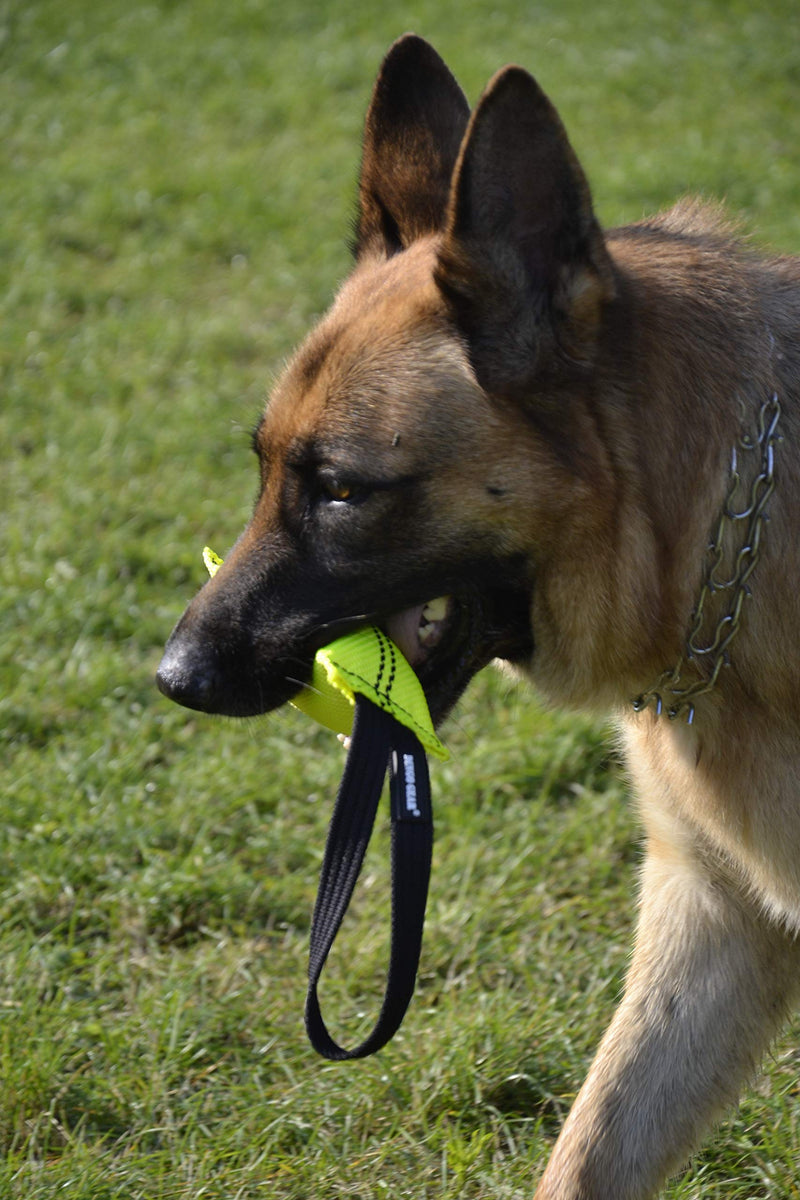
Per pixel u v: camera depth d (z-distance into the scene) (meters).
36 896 5.34
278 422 3.77
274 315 10.66
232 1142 4.23
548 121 3.42
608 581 3.71
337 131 14.06
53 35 16.66
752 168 12.20
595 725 6.20
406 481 3.61
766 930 3.93
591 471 3.63
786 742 3.67
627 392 3.65
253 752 6.23
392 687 3.67
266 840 5.69
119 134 14.22
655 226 4.16
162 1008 4.69
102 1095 4.37
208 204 12.45
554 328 3.59
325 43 16.20
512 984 5.01
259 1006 4.83
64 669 6.80
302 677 3.80
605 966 5.00
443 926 5.19
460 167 3.46
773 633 3.61
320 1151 4.20
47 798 5.82
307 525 3.74
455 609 3.88
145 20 17.06
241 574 3.82
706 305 3.71
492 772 6.08
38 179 12.99
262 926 5.35
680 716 3.78
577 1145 3.83
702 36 15.82
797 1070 4.52
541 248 3.56
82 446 8.62
